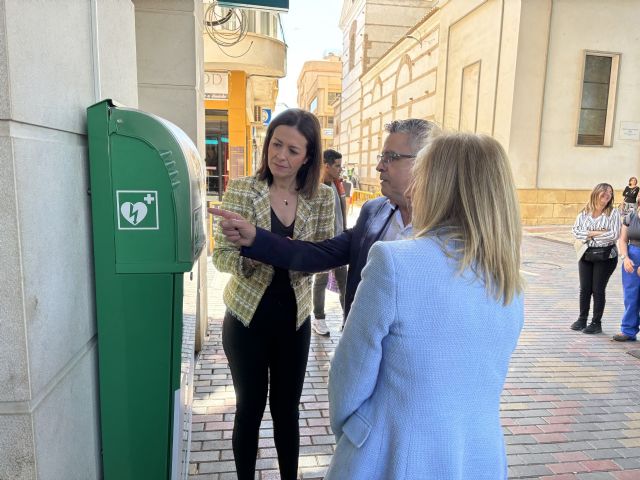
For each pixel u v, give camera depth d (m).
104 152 1.38
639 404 3.80
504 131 14.67
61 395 1.24
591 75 14.79
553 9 14.12
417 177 1.31
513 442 3.22
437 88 19.03
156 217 1.43
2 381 1.05
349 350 1.21
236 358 2.12
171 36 3.89
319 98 60.84
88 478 1.44
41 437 1.12
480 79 15.98
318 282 4.84
